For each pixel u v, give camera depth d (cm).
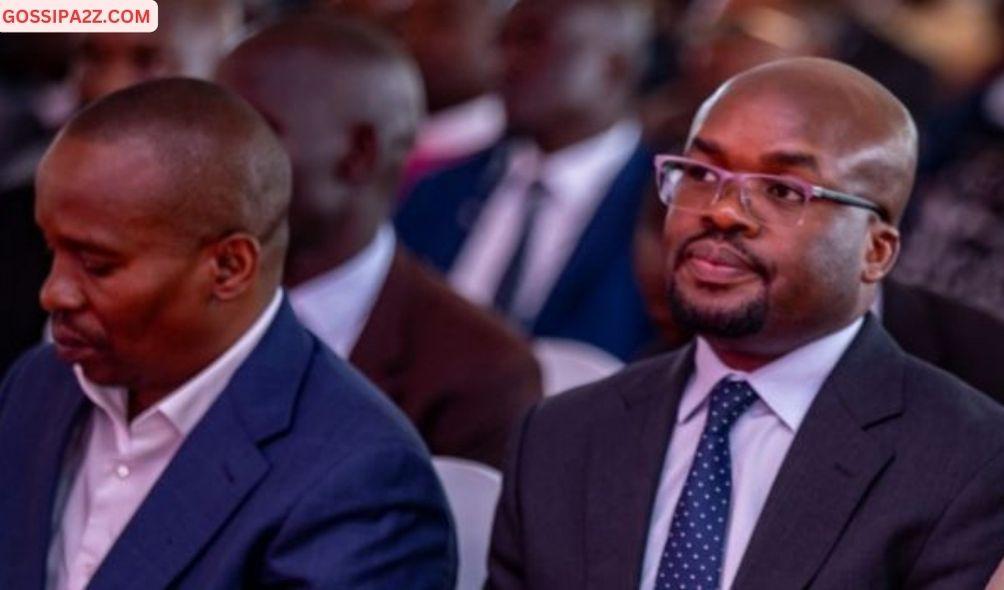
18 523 646
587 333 1070
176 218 608
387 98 829
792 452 613
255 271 628
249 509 619
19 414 669
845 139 613
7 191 889
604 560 622
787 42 1062
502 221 1112
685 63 1266
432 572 633
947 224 987
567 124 1109
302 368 640
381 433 631
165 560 615
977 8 1177
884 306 744
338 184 819
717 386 632
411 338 823
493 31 1288
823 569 598
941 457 605
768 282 609
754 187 611
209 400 632
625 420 642
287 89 814
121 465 638
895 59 1162
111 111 614
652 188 791
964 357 737
